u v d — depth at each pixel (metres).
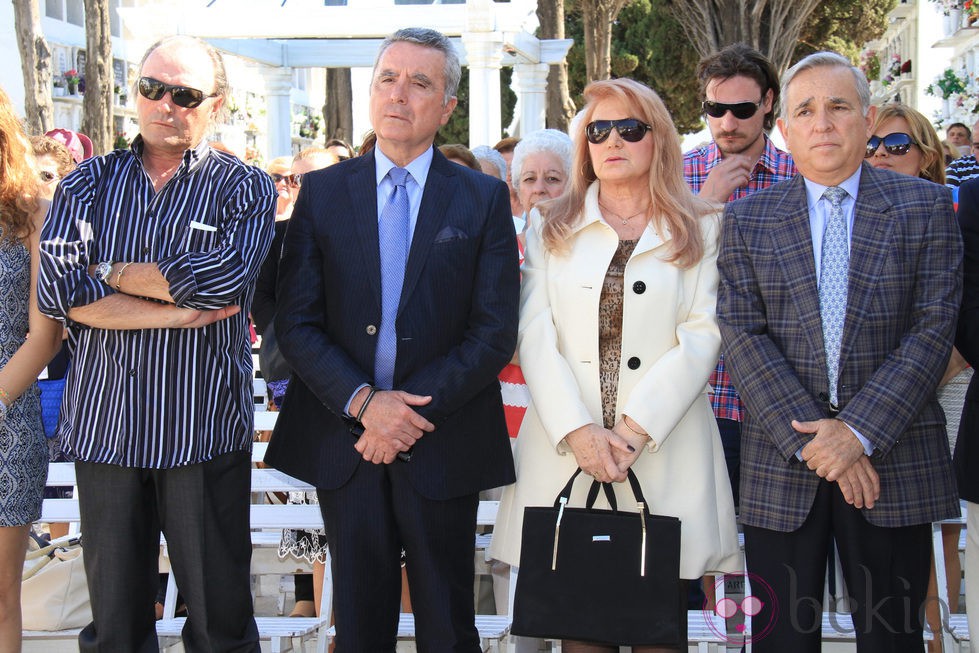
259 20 8.93
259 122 25.39
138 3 23.44
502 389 4.15
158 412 3.13
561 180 4.62
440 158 3.34
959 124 10.47
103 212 3.17
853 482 3.04
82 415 3.17
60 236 3.10
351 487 3.18
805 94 3.22
